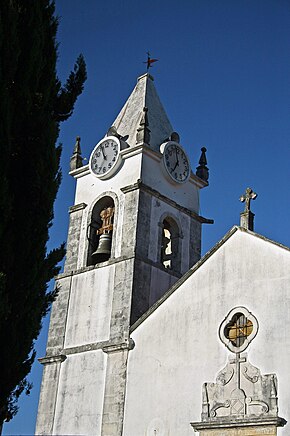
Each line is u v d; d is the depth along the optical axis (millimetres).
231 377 19734
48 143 15422
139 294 24188
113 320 23938
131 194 26109
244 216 21859
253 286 20531
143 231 25484
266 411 18641
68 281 26344
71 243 27266
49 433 23453
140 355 22266
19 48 15156
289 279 19875
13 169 14992
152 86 30359
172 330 21797
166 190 27281
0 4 15078
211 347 20594
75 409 23281
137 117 28672
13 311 14062
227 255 21594
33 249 14633
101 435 21953
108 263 25328
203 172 29578
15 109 15180
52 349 25219
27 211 14742
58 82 16781
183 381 20750
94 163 27953
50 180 15258
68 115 17094
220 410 19531
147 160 26844
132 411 21484
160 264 25578
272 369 19062
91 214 27219
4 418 13812
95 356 23734
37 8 16125
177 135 28719
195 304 21625
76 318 25297
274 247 20609
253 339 19781
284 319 19453
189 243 27484
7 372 13719
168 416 20547
